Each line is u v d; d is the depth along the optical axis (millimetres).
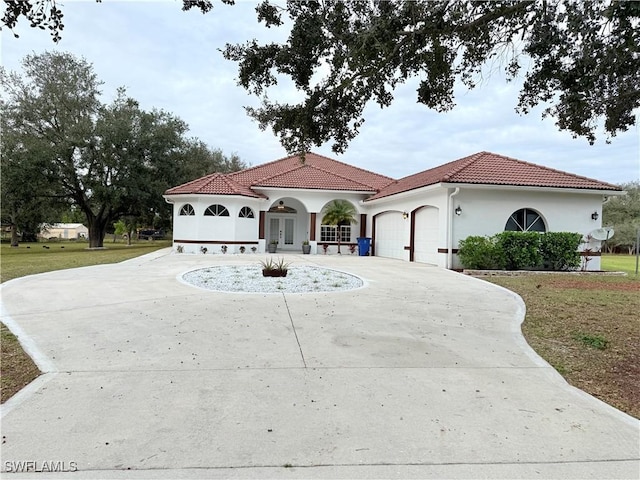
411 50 5219
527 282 11430
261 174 25500
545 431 3039
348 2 4910
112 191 26469
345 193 22906
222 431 2951
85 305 7137
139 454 2627
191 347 4910
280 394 3633
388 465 2562
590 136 6539
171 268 13023
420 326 6102
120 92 28969
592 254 15266
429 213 16234
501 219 14844
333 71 5777
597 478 2469
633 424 3176
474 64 6133
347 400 3529
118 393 3590
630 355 4941
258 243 22359
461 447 2791
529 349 5133
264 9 5141
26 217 34812
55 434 2859
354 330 5785
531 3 4789
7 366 4266
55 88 26828
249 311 6781
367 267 14391
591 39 4418
